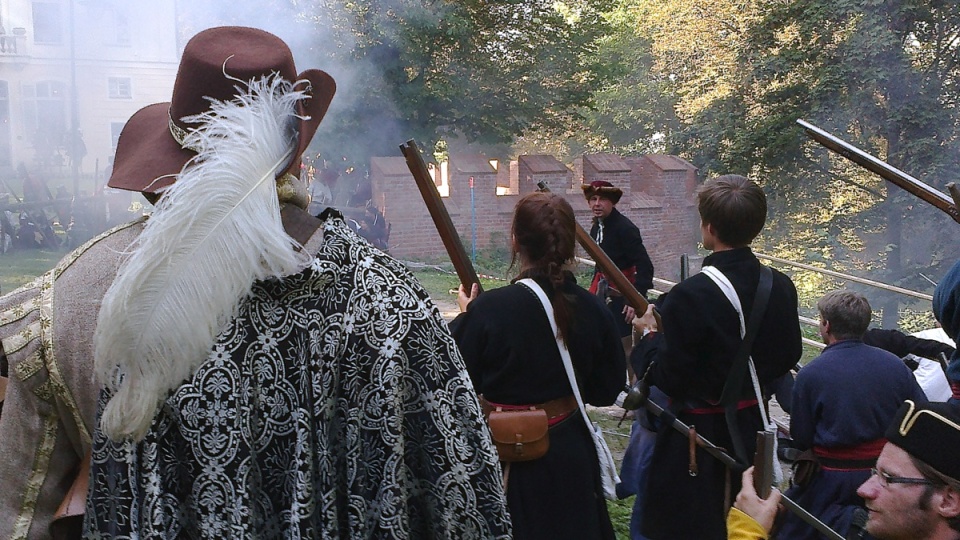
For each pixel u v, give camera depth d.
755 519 1.94
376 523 1.32
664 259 14.79
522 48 18.44
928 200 3.04
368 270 1.37
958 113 15.76
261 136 1.32
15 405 1.38
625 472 3.86
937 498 1.68
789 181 17.66
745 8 18.03
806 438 3.13
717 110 18.55
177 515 1.28
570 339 2.61
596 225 6.30
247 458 1.29
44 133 19.62
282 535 1.31
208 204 1.25
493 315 2.58
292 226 1.37
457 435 1.36
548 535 2.55
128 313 1.24
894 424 1.76
